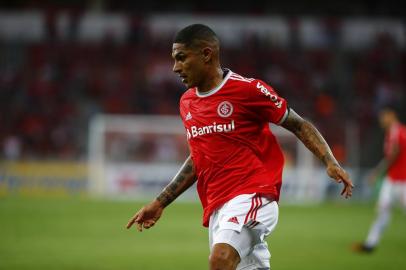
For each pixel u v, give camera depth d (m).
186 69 17.59
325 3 126.56
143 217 19.33
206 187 18.16
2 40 112.25
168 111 104.94
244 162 17.61
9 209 67.19
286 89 109.75
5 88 103.12
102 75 109.69
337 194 88.19
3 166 85.06
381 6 125.75
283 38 117.06
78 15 114.56
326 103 104.19
